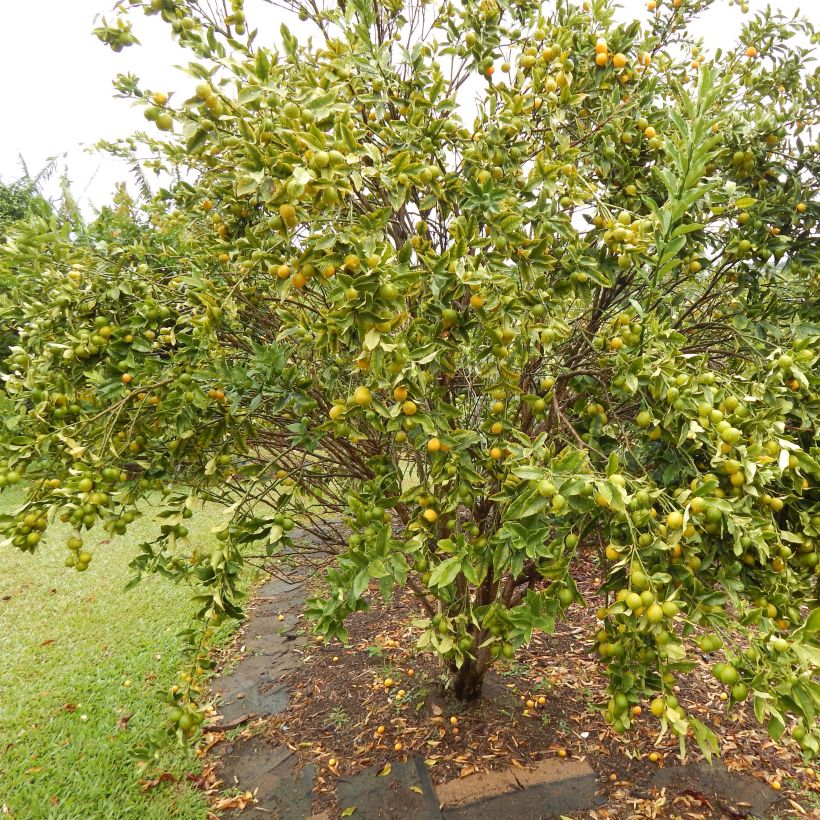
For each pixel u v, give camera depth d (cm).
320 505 305
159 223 333
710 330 322
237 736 371
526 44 266
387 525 198
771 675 163
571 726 361
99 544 708
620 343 218
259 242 226
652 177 266
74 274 235
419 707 384
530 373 278
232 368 235
